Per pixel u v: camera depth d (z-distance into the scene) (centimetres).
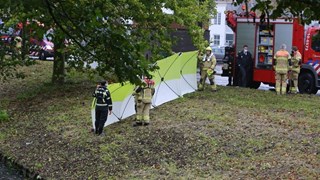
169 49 1706
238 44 2208
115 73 720
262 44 2128
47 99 1875
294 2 455
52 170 1134
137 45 707
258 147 1138
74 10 702
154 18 1549
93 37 696
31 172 1140
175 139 1231
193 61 1870
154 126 1355
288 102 1695
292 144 1149
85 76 2370
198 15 1914
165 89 1670
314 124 1342
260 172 975
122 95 1421
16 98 1975
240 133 1252
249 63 2158
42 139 1359
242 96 1820
